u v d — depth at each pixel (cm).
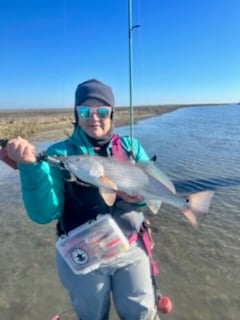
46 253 183
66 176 82
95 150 88
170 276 157
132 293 84
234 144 634
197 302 138
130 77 142
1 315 131
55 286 151
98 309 86
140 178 84
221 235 201
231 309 133
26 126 910
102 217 83
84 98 85
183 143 657
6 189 321
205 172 372
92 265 82
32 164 73
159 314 130
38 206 78
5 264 170
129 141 95
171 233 204
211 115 2128
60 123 1188
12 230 216
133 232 86
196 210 84
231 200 265
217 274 158
